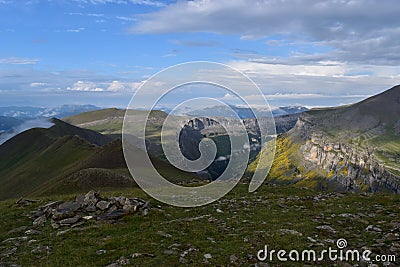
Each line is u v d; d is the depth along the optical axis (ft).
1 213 78.28
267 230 58.65
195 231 58.34
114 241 53.26
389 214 66.28
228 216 70.85
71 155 421.18
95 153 342.44
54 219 68.13
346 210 71.72
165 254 47.39
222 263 44.27
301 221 64.18
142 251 48.83
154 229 60.23
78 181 216.54
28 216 74.74
